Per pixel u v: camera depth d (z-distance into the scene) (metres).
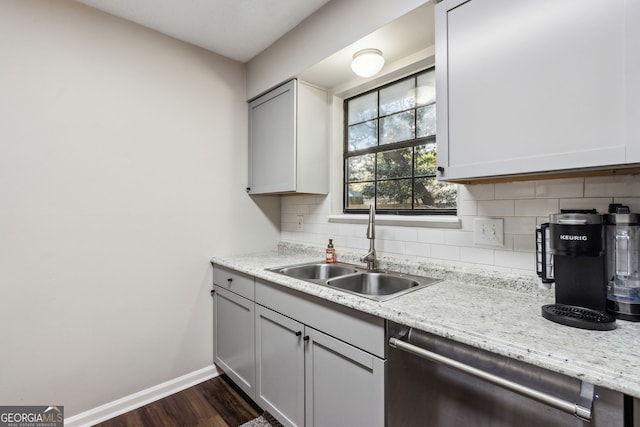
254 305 1.79
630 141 0.84
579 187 1.19
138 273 1.91
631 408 0.74
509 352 0.81
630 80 0.84
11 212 1.53
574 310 0.98
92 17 1.76
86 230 1.73
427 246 1.68
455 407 1.16
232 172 2.35
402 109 1.96
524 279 1.29
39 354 1.60
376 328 1.13
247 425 1.72
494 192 1.42
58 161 1.65
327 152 2.24
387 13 1.44
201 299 2.18
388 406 1.10
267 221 2.57
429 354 0.98
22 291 1.55
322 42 1.77
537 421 0.99
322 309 1.35
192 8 1.77
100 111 1.78
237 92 2.39
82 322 1.72
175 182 2.06
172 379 2.04
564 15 0.95
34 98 1.58
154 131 1.97
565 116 0.95
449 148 1.22
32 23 1.58
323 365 1.35
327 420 1.33
